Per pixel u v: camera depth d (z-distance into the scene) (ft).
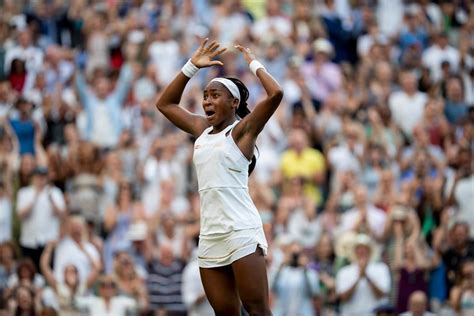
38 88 124.67
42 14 140.87
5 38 134.92
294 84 124.47
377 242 98.94
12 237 101.86
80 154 106.22
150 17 139.33
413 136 119.24
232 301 51.90
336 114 120.16
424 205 104.22
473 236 102.53
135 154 111.65
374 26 141.38
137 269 94.68
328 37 140.15
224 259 51.21
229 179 51.39
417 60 135.74
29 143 110.63
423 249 100.27
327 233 100.37
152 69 125.18
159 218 98.27
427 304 94.12
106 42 133.90
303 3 142.41
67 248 93.86
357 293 92.63
